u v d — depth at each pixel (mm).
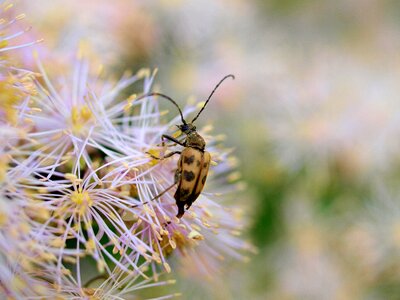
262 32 161
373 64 162
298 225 139
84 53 107
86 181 81
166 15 143
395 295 134
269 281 135
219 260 104
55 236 76
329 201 141
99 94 100
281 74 152
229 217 96
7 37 89
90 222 79
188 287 117
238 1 156
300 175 142
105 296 82
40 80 98
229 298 126
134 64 134
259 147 143
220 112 143
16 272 74
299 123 144
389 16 186
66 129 88
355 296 135
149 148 89
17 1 112
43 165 82
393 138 143
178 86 139
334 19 179
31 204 75
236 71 147
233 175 107
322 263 137
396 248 134
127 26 131
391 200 139
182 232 85
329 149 142
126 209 82
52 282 76
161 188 87
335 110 145
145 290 97
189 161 85
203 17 146
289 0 175
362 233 136
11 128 77
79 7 124
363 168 141
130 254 82
